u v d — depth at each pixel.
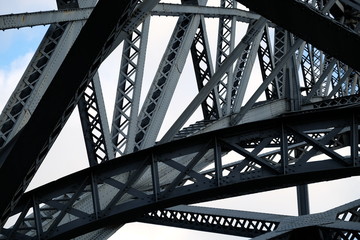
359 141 19.80
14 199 14.17
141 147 22.44
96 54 12.83
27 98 18.36
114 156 21.52
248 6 12.18
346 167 17.92
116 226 22.78
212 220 23.33
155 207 18.38
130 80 22.42
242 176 18.20
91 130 21.56
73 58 12.85
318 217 22.56
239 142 18.48
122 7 12.45
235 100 28.08
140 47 22.72
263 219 22.83
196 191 18.17
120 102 22.22
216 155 18.36
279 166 18.17
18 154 13.64
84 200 20.73
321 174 18.11
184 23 25.56
